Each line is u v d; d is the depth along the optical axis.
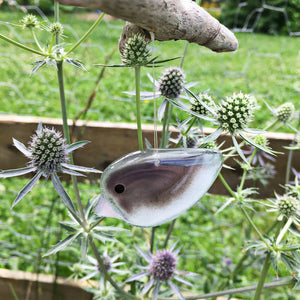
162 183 0.22
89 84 1.04
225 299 0.49
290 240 0.39
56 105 0.98
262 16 1.57
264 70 1.34
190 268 0.58
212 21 0.22
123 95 1.00
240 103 0.27
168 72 0.32
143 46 0.25
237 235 0.65
